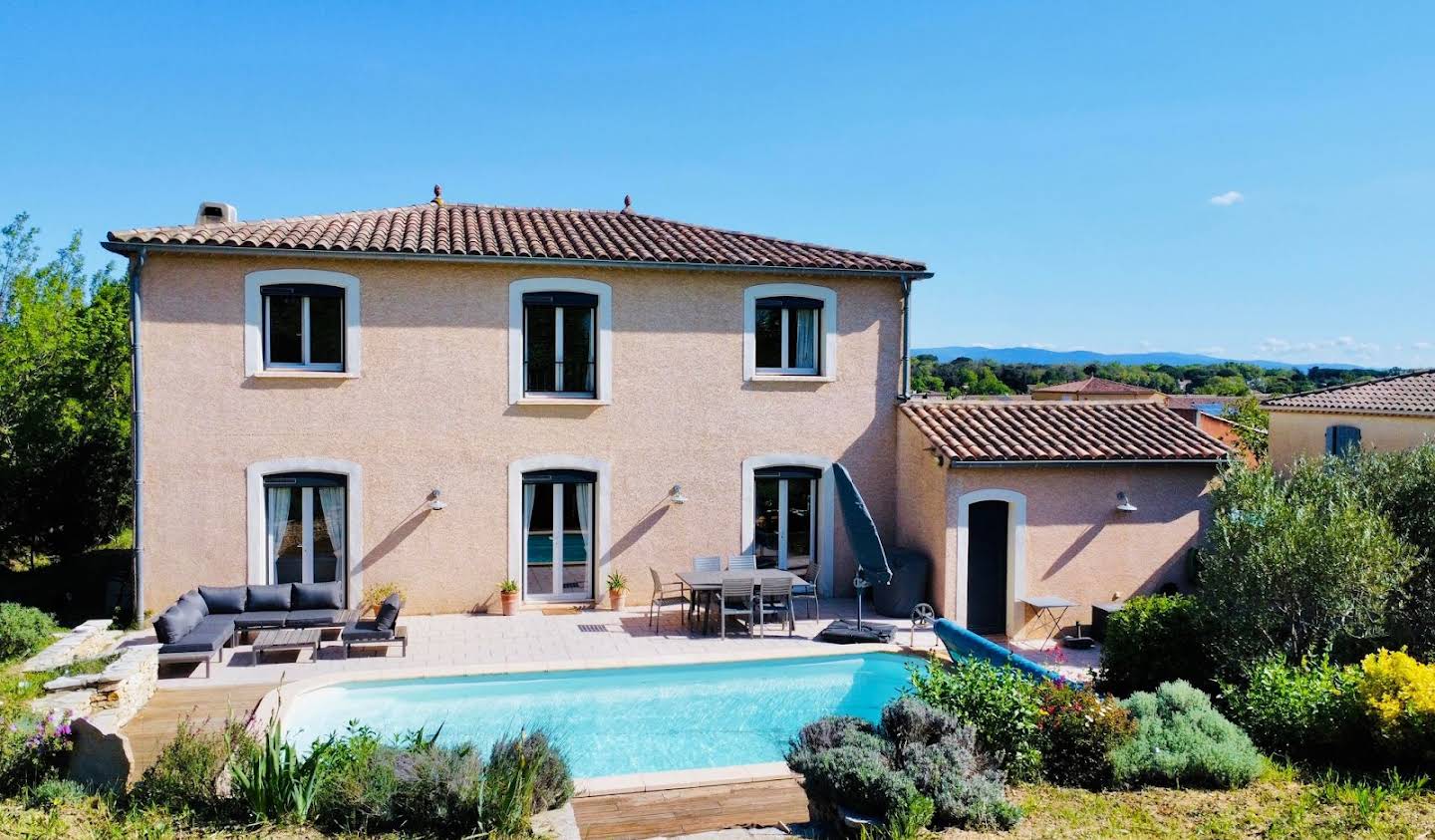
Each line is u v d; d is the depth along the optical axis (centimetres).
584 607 1848
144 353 1656
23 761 916
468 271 1786
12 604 1488
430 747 941
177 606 1482
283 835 816
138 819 827
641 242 1973
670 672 1503
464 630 1689
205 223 1822
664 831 935
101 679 1185
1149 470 1814
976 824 818
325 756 908
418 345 1767
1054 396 5147
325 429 1734
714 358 1906
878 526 1998
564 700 1402
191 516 1683
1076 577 1786
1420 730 931
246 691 1342
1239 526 1212
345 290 1733
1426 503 1248
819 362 1977
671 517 1895
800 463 1955
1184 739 963
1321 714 1002
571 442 1845
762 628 1681
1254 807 866
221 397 1688
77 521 2211
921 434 1853
